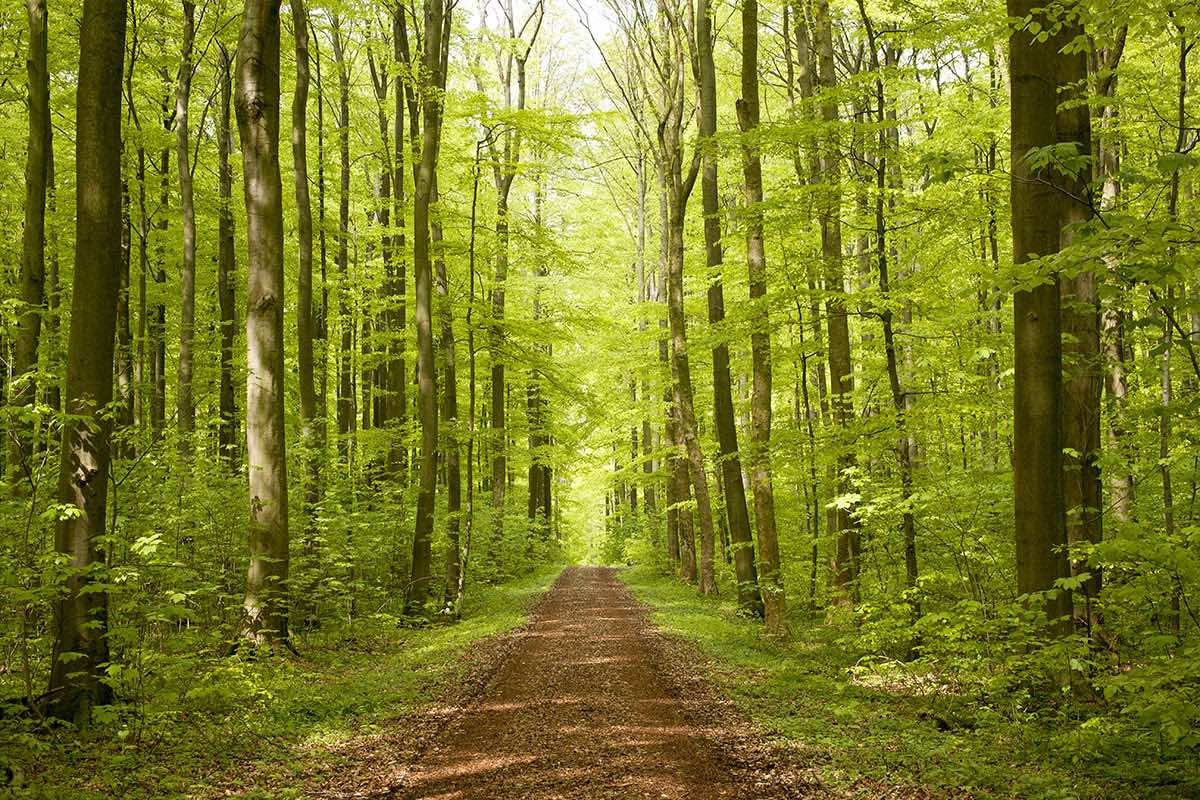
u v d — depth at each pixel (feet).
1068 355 27.81
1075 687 23.17
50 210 53.57
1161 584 19.25
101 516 23.93
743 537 55.57
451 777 21.16
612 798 19.42
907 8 33.88
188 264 54.90
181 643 28.40
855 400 45.68
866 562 39.75
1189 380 30.01
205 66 68.95
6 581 20.88
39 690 24.34
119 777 19.51
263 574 36.22
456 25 62.08
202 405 75.56
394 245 64.59
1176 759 18.28
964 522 32.19
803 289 37.50
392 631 47.44
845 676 32.71
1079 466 27.02
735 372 73.20
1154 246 16.17
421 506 52.49
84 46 23.79
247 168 36.83
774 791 19.36
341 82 70.64
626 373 90.89
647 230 103.24
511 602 65.41
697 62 59.16
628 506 137.49
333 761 22.02
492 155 56.95
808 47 51.88
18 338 35.63
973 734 22.49
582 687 32.14
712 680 32.53
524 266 78.13
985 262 38.11
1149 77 32.89
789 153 38.60
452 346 63.36
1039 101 23.32
